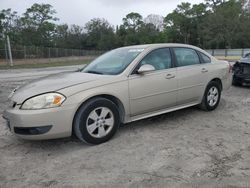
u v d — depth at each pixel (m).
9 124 4.15
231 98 7.79
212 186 3.14
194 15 76.94
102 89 4.34
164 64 5.28
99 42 89.25
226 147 4.20
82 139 4.25
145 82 4.84
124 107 4.63
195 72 5.72
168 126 5.22
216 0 66.62
